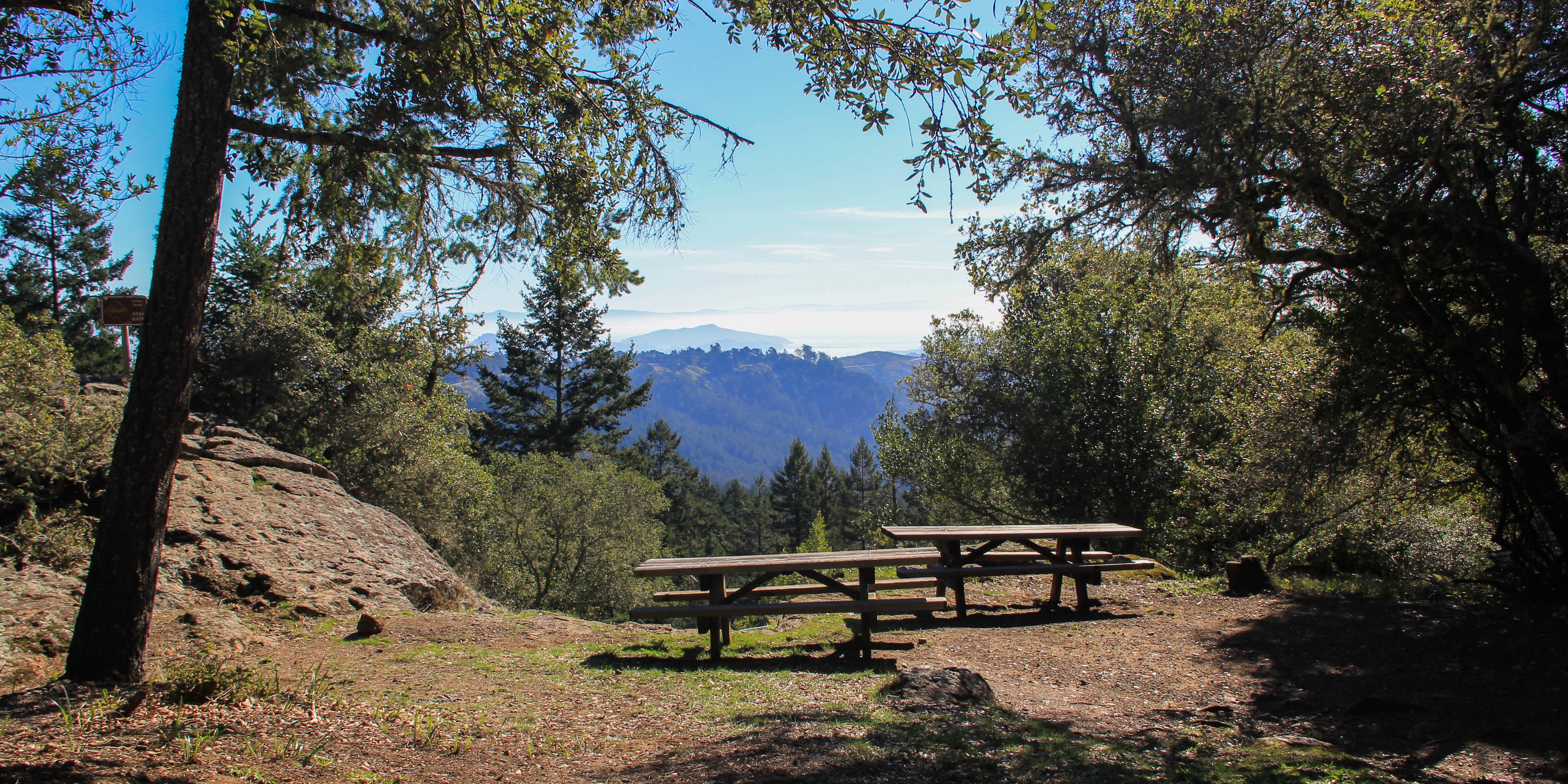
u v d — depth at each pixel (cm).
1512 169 817
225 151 480
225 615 658
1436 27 703
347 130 542
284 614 704
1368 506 1179
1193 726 471
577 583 2525
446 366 861
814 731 424
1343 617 784
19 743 333
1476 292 815
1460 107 676
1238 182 718
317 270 657
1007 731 429
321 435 1524
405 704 459
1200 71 763
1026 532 810
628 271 682
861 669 614
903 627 794
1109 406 1773
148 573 469
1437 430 932
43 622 544
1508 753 420
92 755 323
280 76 508
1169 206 780
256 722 390
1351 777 366
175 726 364
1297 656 650
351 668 555
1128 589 981
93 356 2669
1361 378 890
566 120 605
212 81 468
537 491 2570
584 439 4003
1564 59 664
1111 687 580
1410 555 1223
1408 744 446
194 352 476
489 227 653
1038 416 1873
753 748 395
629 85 617
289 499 948
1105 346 1797
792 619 891
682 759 381
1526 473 823
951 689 511
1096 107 827
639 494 2780
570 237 660
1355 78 721
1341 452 964
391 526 1023
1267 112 744
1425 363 828
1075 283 1878
